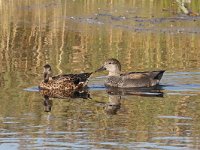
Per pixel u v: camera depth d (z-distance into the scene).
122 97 17.56
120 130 14.10
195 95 17.55
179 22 29.56
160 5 33.78
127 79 19.05
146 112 15.69
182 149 12.74
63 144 13.10
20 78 19.66
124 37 26.61
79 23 30.23
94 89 18.80
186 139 13.37
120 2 35.50
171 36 26.75
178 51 23.80
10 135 13.74
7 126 14.42
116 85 19.08
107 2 35.84
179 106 16.28
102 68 19.44
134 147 12.88
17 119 15.03
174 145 12.99
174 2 33.78
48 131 14.02
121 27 28.94
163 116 15.29
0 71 20.56
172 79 19.62
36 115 15.42
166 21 29.89
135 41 25.75
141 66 21.31
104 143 13.14
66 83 18.67
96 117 15.20
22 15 32.56
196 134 13.78
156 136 13.62
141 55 23.11
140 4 34.53
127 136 13.62
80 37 26.69
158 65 21.42
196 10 31.53
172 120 14.90
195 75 20.05
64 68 21.11
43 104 16.66
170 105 16.41
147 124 14.55
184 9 31.03
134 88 18.91
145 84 18.95
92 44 25.30
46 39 26.44
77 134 13.80
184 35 26.97
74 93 18.27
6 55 23.28
